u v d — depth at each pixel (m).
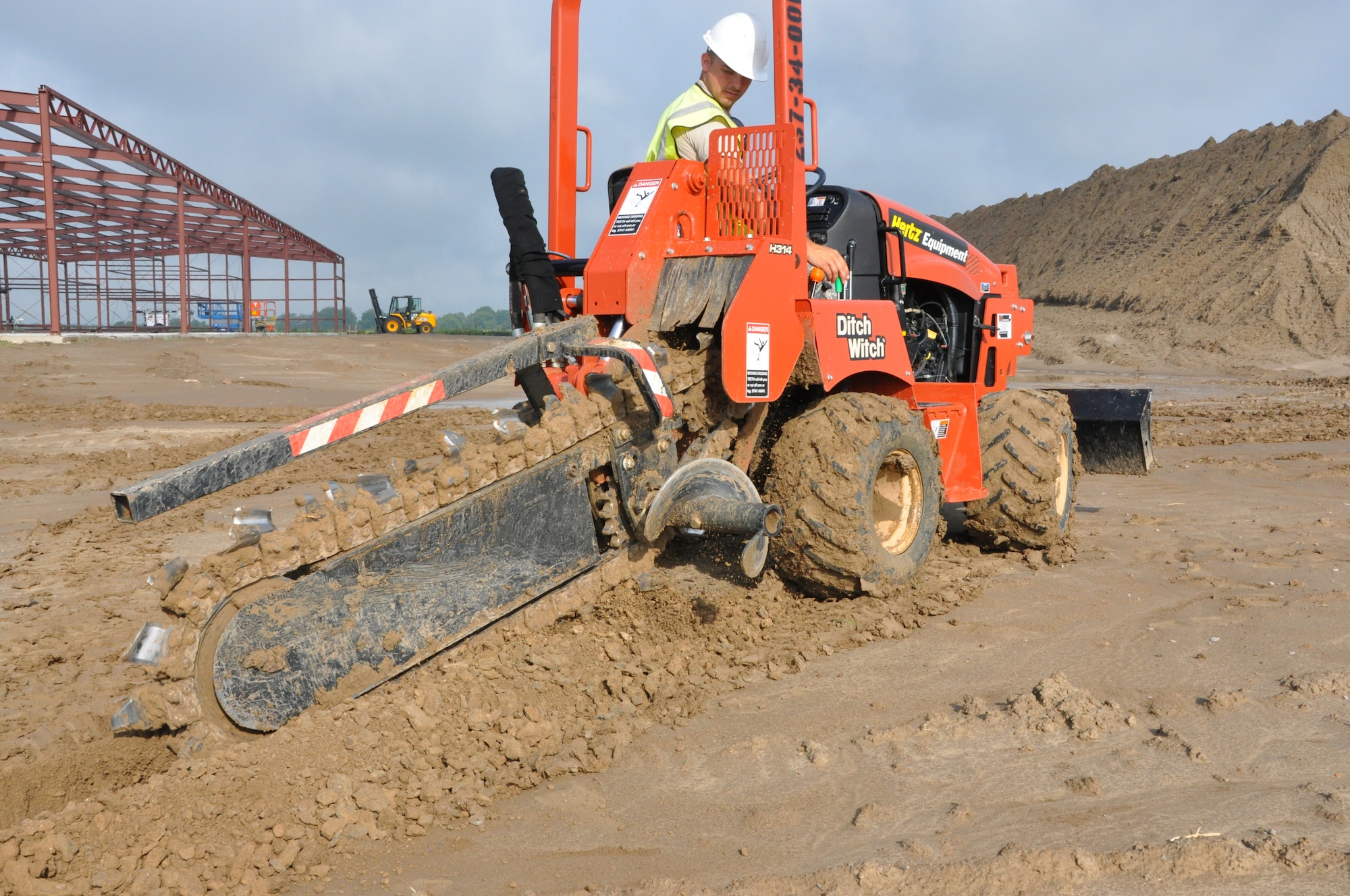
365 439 11.64
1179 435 11.86
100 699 3.82
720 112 4.71
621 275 4.13
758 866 2.45
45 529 7.03
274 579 3.05
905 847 2.49
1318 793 2.70
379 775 2.83
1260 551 5.62
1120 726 3.22
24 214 44.69
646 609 4.09
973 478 5.43
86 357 24.27
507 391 20.09
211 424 13.66
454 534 3.45
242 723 2.93
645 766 3.06
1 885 2.28
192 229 50.94
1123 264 38.50
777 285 4.18
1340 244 32.50
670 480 3.92
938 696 3.54
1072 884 2.30
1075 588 4.94
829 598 4.57
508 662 3.51
